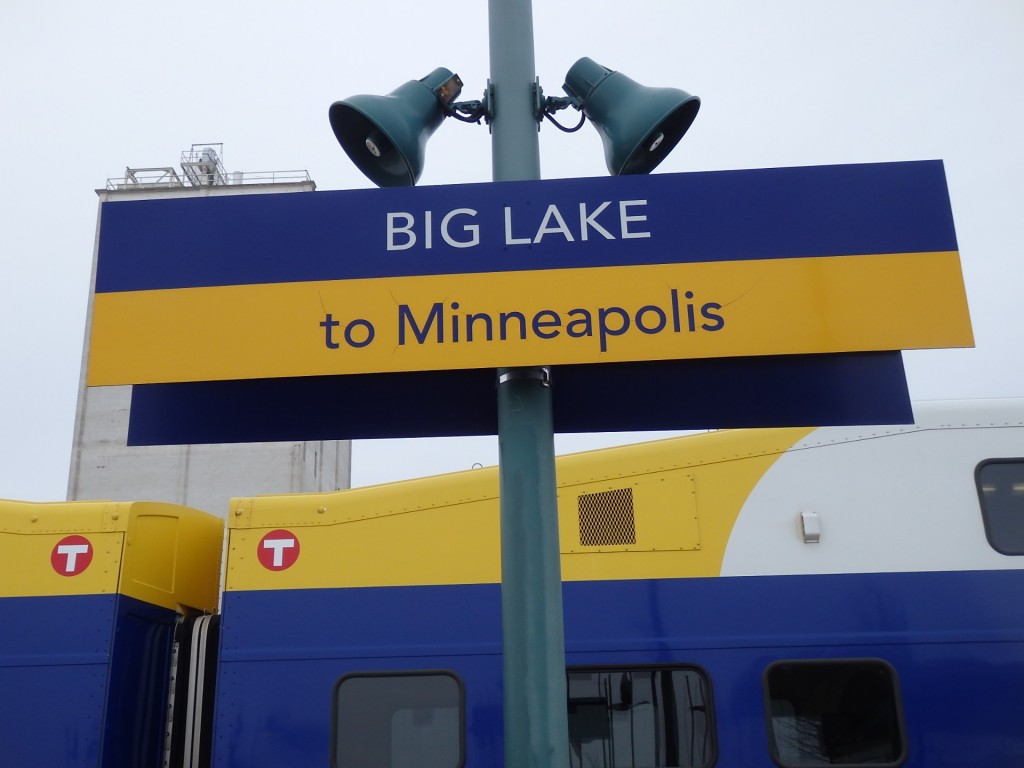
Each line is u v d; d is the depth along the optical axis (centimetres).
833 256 327
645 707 529
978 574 536
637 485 566
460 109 382
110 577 567
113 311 327
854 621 532
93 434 2295
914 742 511
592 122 393
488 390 385
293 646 554
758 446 568
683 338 317
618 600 546
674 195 334
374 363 317
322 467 2444
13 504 588
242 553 573
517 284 323
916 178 336
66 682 546
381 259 328
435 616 554
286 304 325
